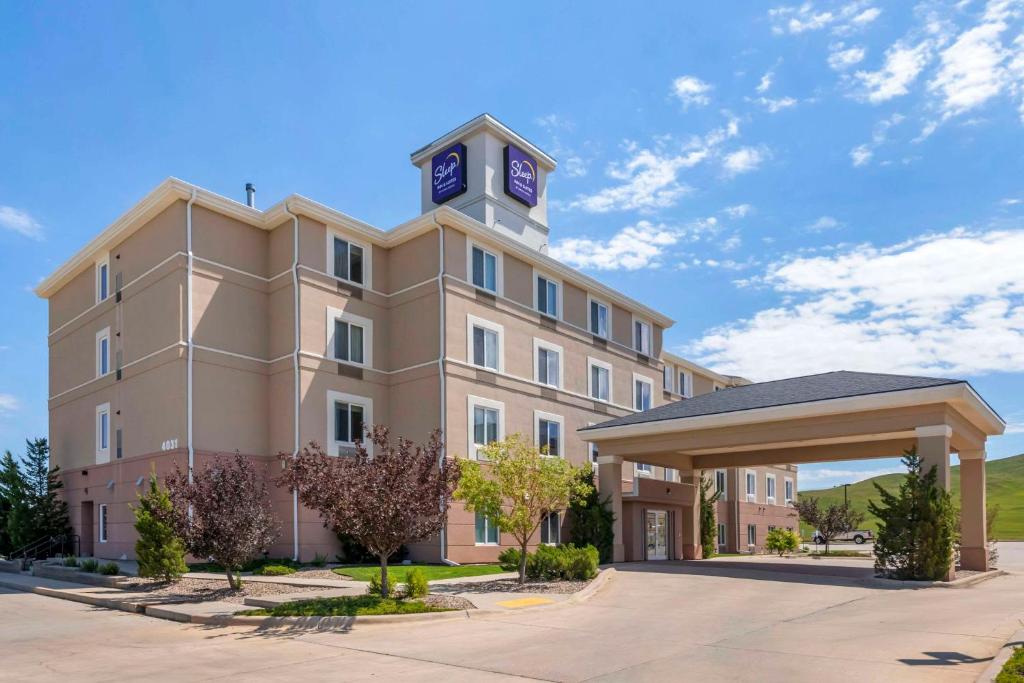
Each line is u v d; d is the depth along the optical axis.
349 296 28.59
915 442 25.91
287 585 18.97
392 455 15.34
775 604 15.99
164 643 12.41
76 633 13.66
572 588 18.06
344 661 10.55
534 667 9.93
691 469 32.66
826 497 115.94
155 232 27.44
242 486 18.36
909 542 20.34
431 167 35.62
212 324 26.27
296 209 27.08
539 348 32.53
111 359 29.28
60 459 32.12
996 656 9.99
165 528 19.83
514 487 18.84
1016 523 73.69
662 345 41.56
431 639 12.15
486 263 30.61
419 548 26.91
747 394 26.16
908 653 10.41
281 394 26.83
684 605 16.02
